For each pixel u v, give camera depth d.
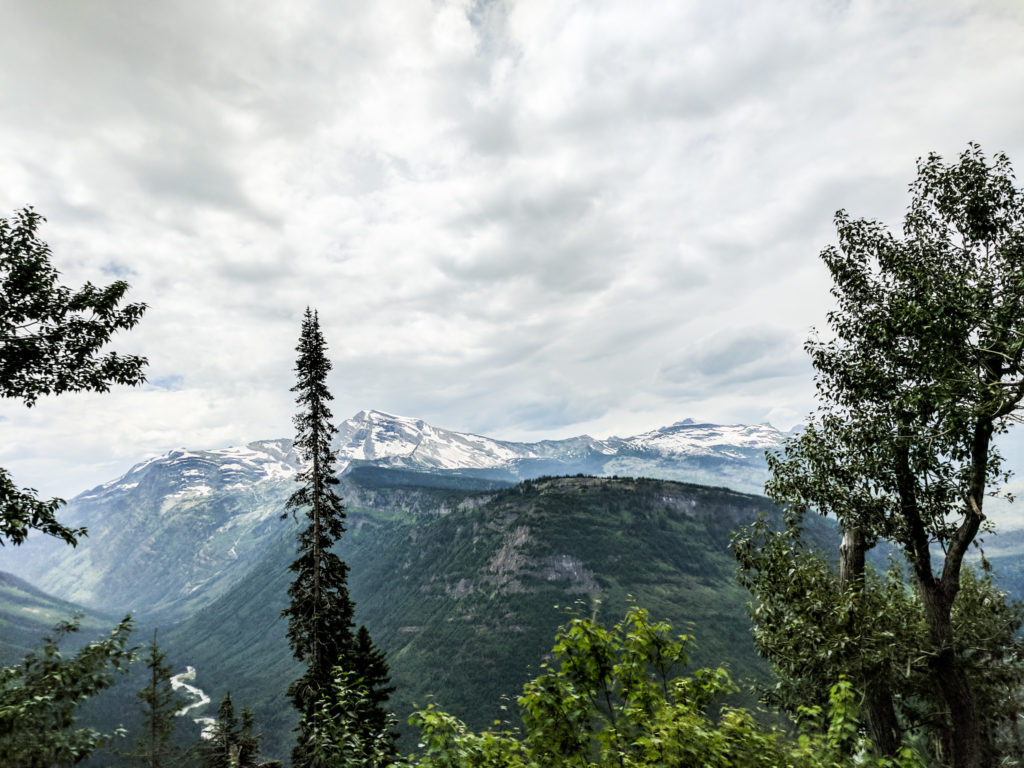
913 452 13.83
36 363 11.20
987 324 12.76
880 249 15.55
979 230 14.34
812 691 16.25
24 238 10.80
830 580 15.27
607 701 6.78
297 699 22.38
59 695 7.52
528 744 6.41
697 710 6.47
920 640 13.52
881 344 14.98
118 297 11.73
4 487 8.87
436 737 6.21
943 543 14.38
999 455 13.12
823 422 15.92
